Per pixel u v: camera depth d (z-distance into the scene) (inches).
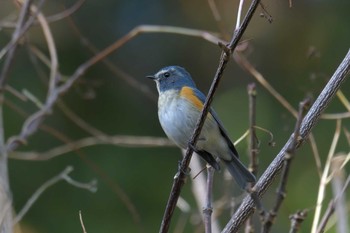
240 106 557.6
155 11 598.9
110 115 550.0
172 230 495.8
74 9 409.1
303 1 594.6
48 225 497.7
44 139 519.2
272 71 575.8
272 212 165.0
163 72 362.6
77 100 544.7
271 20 227.8
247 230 251.0
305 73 570.9
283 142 521.3
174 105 334.3
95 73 557.6
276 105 545.6
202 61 594.2
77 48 553.3
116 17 590.9
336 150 519.2
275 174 247.0
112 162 519.2
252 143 282.4
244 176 314.0
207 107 239.8
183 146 338.0
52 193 508.1
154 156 529.0
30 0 369.7
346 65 255.3
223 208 358.3
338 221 234.4
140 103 561.3
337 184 257.0
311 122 252.2
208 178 269.4
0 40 517.0
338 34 584.7
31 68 529.7
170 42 595.8
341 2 596.1
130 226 499.5
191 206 495.8
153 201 511.5
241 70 574.2
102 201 506.3
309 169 516.7
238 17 242.7
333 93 253.8
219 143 324.8
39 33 538.6
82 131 533.3
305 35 585.6
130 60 584.1
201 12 589.3
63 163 514.3
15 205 500.1
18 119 510.9
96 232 496.1
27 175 510.0
